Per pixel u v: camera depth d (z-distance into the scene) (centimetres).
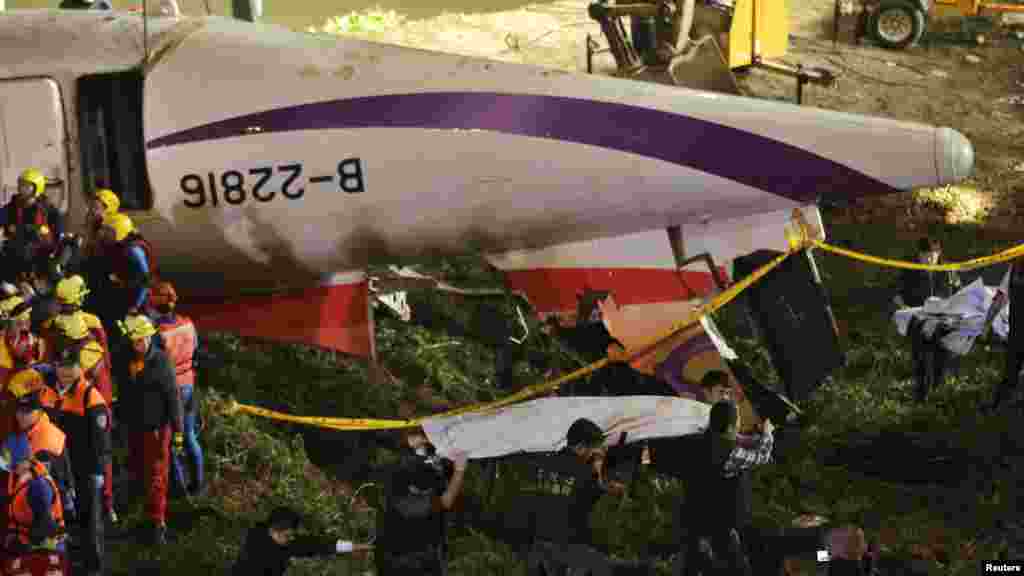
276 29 1568
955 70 2922
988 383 1727
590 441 1088
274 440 1420
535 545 1096
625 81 1478
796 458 1547
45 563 1040
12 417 1116
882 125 1417
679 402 1370
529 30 2952
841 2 3278
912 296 1712
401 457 1439
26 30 1552
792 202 1440
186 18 1595
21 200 1379
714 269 1471
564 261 1502
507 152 1439
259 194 1475
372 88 1469
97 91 1498
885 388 1750
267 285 1577
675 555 1295
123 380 1195
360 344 1586
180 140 1475
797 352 1485
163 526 1214
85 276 1341
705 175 1427
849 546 1077
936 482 1509
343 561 1252
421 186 1458
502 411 1375
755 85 2667
